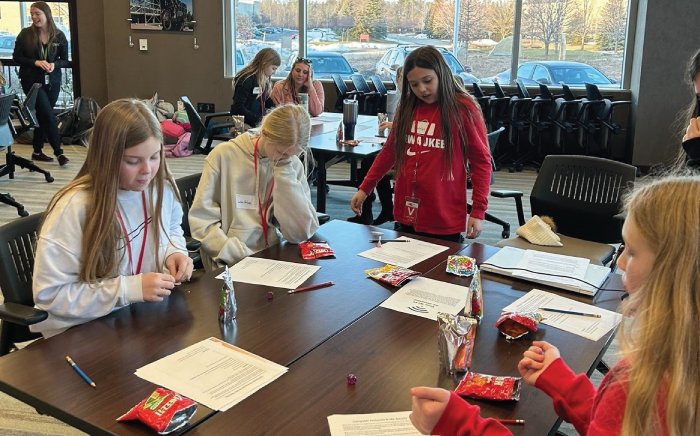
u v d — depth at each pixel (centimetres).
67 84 896
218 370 141
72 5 870
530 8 781
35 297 169
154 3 841
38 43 677
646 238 90
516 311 176
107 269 179
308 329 164
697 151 220
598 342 162
